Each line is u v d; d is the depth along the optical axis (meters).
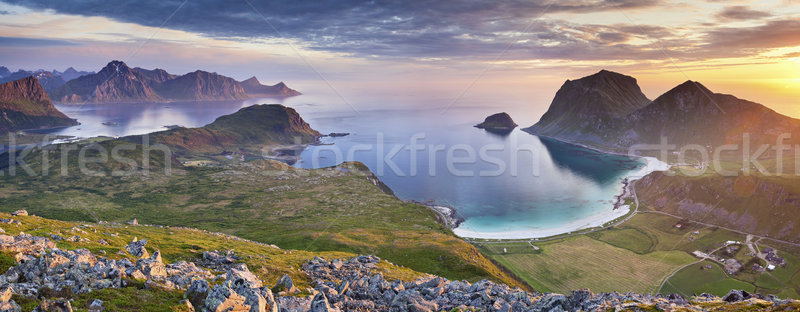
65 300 39.44
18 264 46.16
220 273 66.69
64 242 70.75
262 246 128.88
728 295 55.75
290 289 58.41
